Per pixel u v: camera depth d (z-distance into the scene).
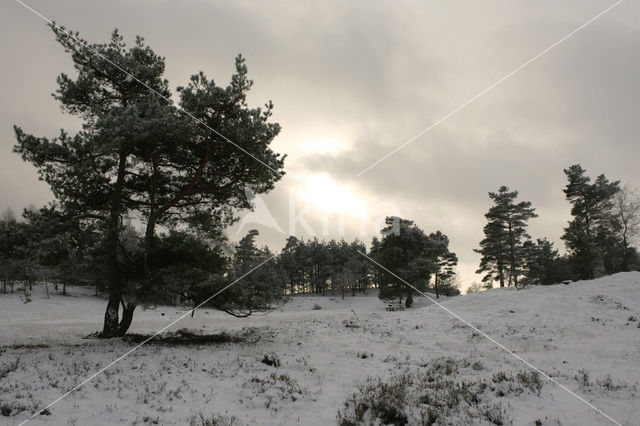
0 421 6.66
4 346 14.59
